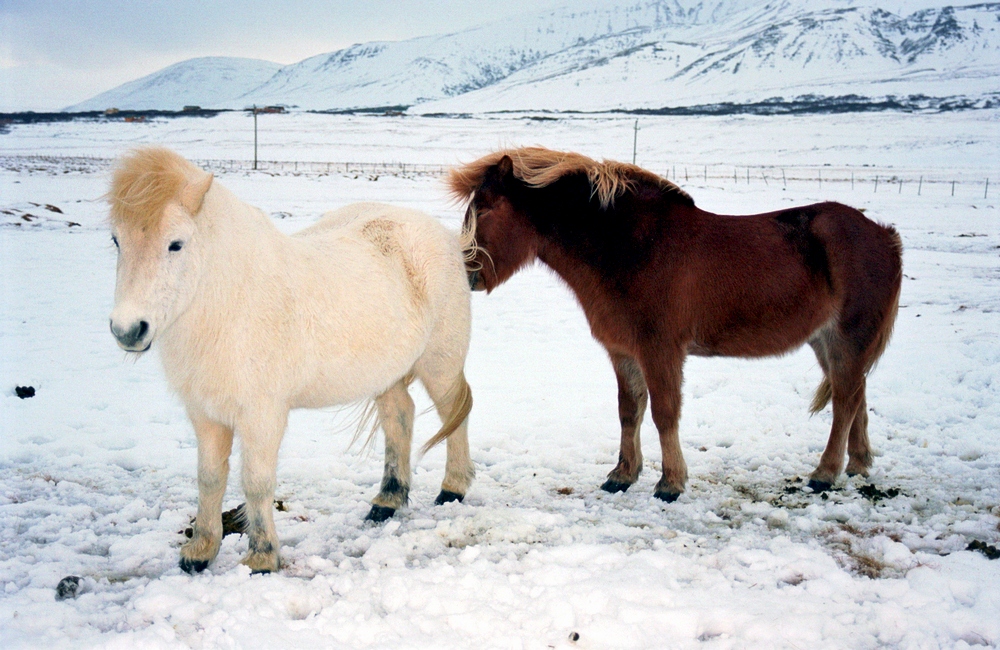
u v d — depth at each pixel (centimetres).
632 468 464
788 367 770
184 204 294
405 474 427
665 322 436
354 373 366
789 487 459
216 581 321
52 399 605
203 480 337
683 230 441
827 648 273
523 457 519
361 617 290
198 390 321
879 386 674
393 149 6906
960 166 5934
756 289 439
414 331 393
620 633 280
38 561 347
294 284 339
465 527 394
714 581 329
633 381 463
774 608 302
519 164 466
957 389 650
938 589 318
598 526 398
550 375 727
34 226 1562
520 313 1017
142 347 285
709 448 541
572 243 457
